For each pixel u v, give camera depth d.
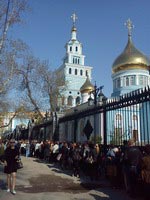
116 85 53.88
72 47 85.81
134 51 53.12
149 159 8.38
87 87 61.31
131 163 9.29
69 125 25.36
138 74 51.97
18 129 45.41
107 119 15.94
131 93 11.57
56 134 24.31
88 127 15.92
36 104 38.69
